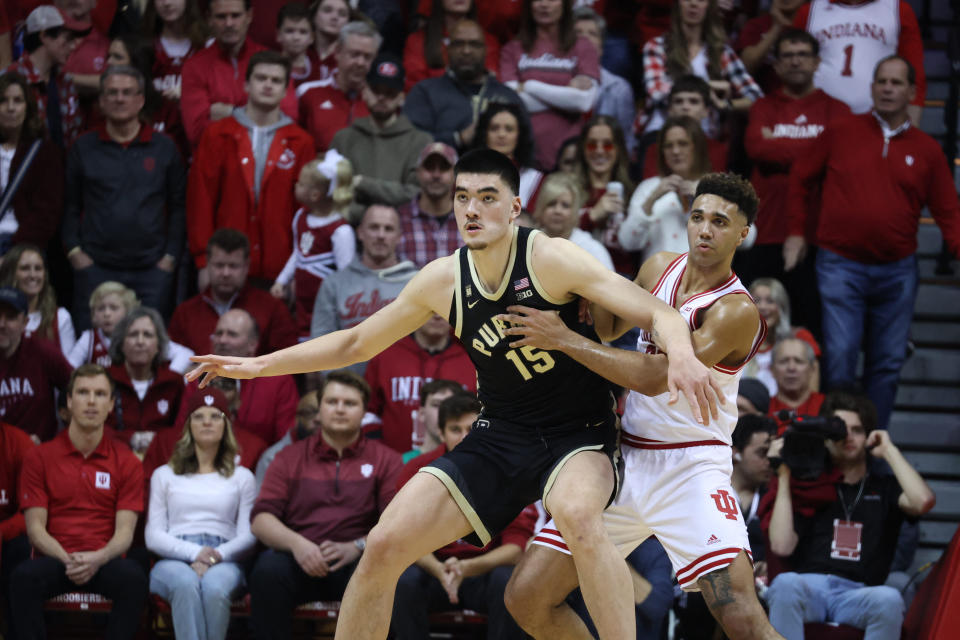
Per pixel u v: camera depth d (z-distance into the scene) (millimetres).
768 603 19953
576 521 12984
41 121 26484
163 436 22047
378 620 13359
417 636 19203
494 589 19141
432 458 20750
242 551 20406
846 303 25031
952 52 28219
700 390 12195
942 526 24891
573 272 13242
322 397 20766
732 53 28578
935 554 24594
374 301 23875
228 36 27656
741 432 20969
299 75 28984
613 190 24719
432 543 13562
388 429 23109
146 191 25766
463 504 13633
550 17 27969
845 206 24922
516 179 13445
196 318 24469
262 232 25969
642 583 19109
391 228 24047
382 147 26188
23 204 25969
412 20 31141
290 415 23609
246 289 24625
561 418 13883
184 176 26484
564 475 13438
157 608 20594
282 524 20188
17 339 23203
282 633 19688
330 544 19828
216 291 24375
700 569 14719
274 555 19906
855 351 25078
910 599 21016
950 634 18297
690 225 14648
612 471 13773
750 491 21156
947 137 27859
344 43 27375
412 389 23188
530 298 13461
